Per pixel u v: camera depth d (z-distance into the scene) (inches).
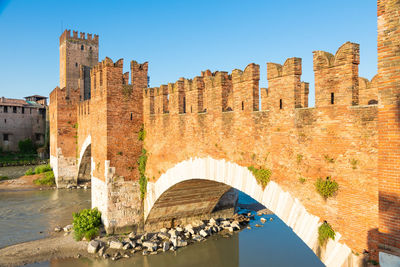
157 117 1033.5
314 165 519.2
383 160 366.0
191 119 853.2
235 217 1366.9
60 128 2050.9
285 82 571.5
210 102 777.6
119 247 1024.9
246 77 663.8
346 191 470.6
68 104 2073.1
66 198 1769.2
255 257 1021.2
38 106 4057.6
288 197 566.6
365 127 446.3
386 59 361.7
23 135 3937.0
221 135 743.1
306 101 616.7
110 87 1088.2
